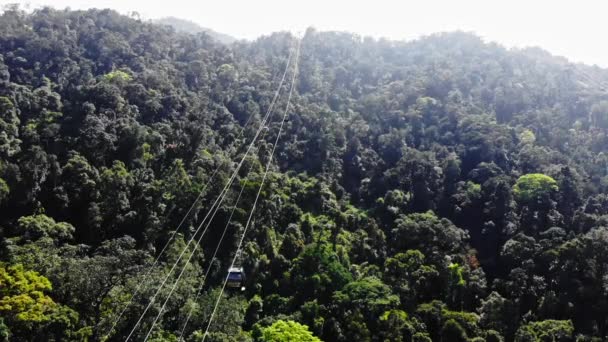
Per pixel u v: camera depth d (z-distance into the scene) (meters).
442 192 64.88
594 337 42.28
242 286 45.78
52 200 49.78
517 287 47.97
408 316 45.28
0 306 35.62
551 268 48.62
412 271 49.47
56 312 36.59
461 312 46.16
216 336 37.88
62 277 39.78
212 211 51.94
